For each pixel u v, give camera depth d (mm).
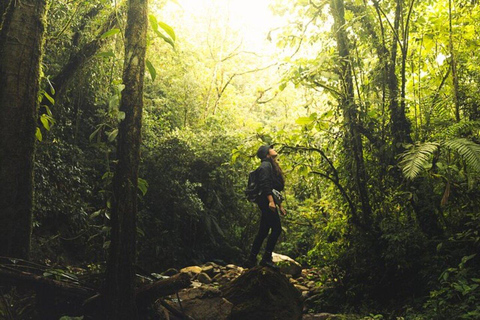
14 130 4812
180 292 5871
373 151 7129
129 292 4586
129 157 4695
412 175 5539
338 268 7434
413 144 6590
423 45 7320
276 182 6328
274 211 6027
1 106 4801
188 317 5422
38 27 5055
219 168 12641
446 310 5086
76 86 9898
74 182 10523
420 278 6340
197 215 12219
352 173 7223
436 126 6629
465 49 7098
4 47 4898
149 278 5328
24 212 4844
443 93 7055
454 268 5457
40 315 4664
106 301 4547
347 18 7438
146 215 11117
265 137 7457
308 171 7820
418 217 6434
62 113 10070
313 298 7336
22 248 4816
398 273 6574
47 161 9586
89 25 9758
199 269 8055
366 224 6969
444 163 5891
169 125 14367
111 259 4594
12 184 4770
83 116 11359
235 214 13562
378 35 7367
